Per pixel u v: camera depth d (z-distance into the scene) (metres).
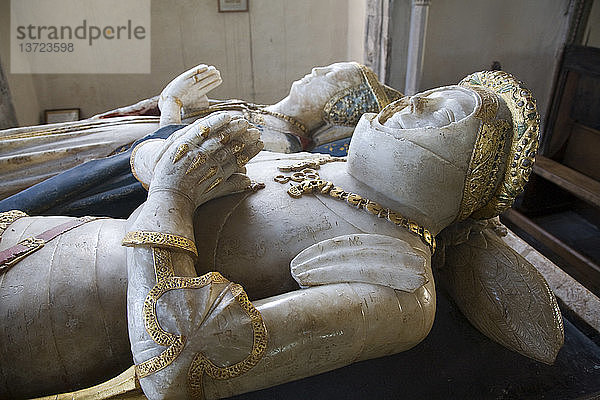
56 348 1.05
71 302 1.06
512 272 1.36
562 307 1.77
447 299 1.58
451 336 1.46
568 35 2.79
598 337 1.63
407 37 2.80
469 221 1.40
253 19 4.03
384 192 1.20
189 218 1.04
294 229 1.13
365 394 1.29
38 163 1.92
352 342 1.00
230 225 1.13
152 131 2.11
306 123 2.17
